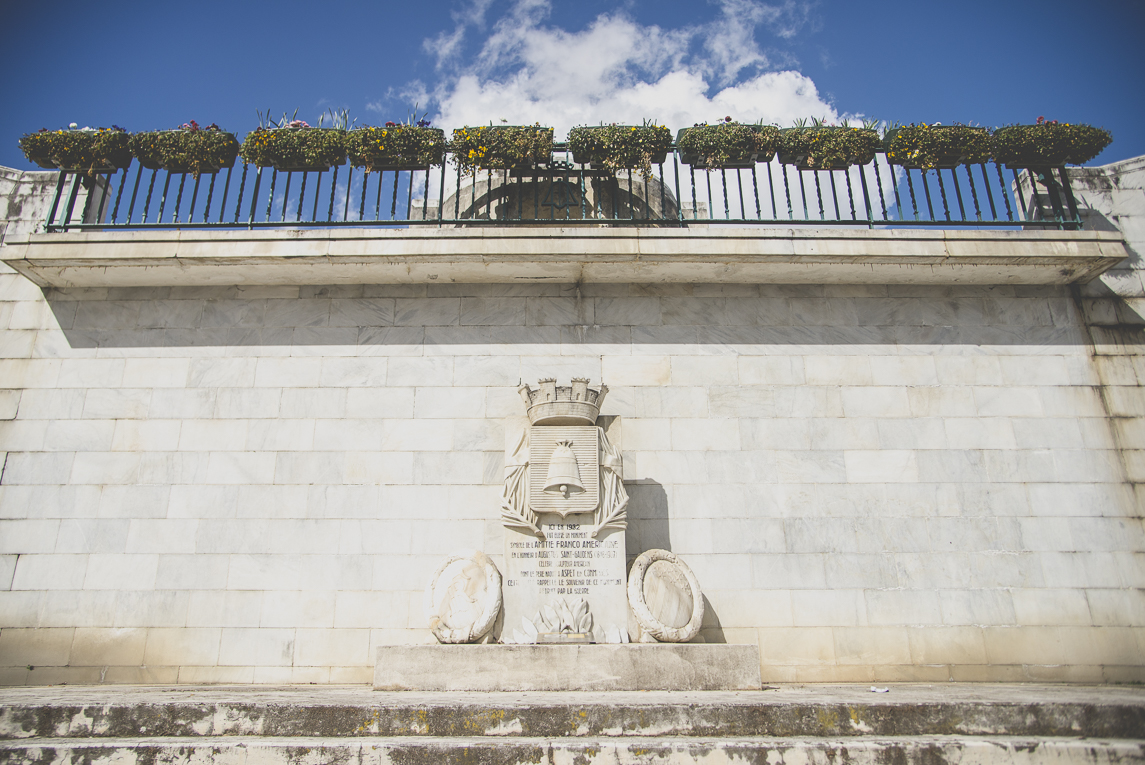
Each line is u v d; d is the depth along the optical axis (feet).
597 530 24.12
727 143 29.14
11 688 23.34
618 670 21.68
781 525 26.78
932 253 27.68
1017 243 27.81
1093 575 26.37
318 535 26.40
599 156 29.25
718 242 27.58
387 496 26.86
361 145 28.63
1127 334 29.50
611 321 29.25
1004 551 26.63
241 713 17.17
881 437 27.96
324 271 28.45
